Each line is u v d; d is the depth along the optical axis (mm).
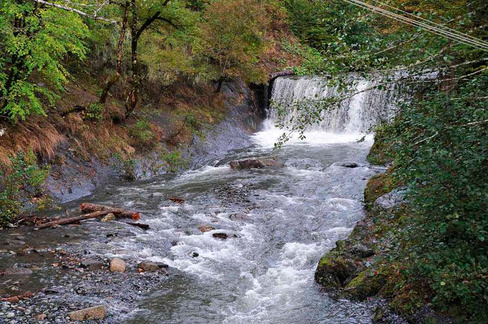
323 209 10156
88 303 5914
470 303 4418
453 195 4004
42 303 5801
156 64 16312
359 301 5992
